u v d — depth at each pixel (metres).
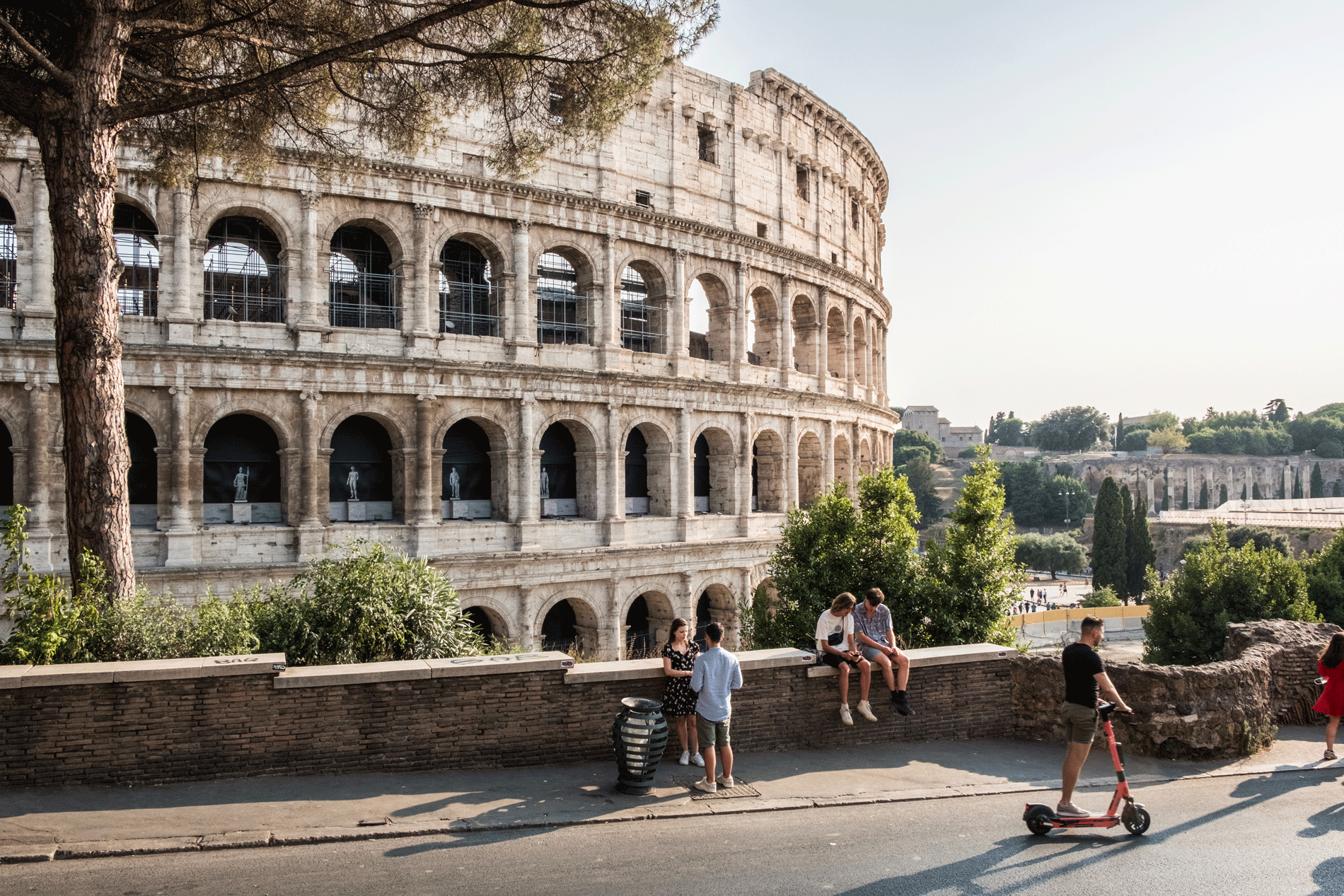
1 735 19.56
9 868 15.81
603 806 19.47
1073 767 18.55
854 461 77.19
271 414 46.88
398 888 15.20
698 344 70.25
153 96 31.20
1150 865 16.67
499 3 28.95
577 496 57.62
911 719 25.67
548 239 55.34
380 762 21.56
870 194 85.44
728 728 21.02
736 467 63.72
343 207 49.09
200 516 45.12
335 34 30.91
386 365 48.75
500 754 22.23
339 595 29.41
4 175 41.91
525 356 53.69
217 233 48.72
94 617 23.61
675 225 59.62
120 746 20.19
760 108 67.19
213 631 25.06
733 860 16.69
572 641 59.50
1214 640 59.38
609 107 33.56
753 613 46.16
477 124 52.75
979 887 15.62
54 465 42.34
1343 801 20.81
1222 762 24.06
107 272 26.22
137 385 43.72
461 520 52.97
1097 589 134.25
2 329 41.91
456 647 30.45
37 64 25.45
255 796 19.61
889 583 41.25
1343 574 61.88
